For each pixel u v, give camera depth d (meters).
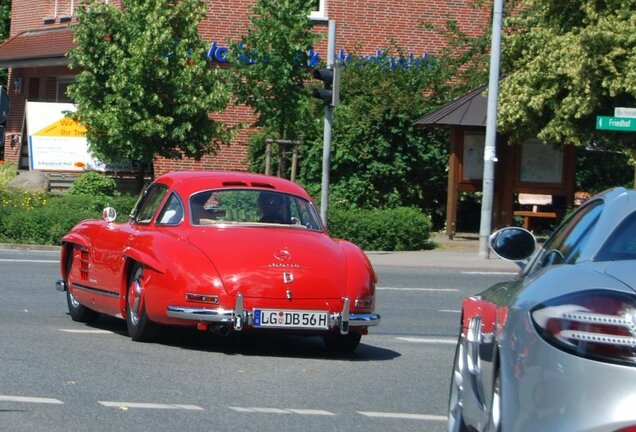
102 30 27.41
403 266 22.25
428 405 8.86
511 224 29.03
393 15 35.94
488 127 24.06
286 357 11.04
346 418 8.23
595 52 23.52
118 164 33.44
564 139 25.56
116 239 11.85
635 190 5.81
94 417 7.87
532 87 25.02
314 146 32.16
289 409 8.46
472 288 18.61
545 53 24.67
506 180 28.84
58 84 39.06
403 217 25.56
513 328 5.22
